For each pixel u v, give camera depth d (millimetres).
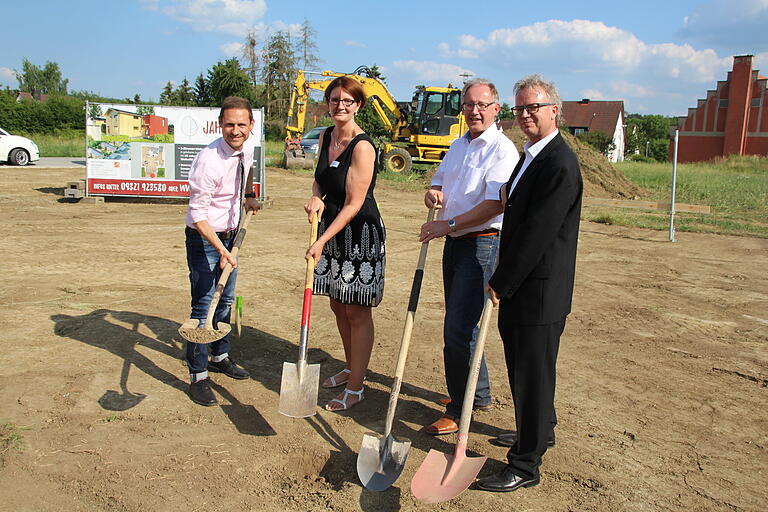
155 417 3602
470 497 2953
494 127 3479
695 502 2957
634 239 10953
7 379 3963
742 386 4395
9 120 39938
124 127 12234
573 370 4605
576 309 6266
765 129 39719
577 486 3076
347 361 4203
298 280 6945
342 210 3584
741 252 9883
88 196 12359
